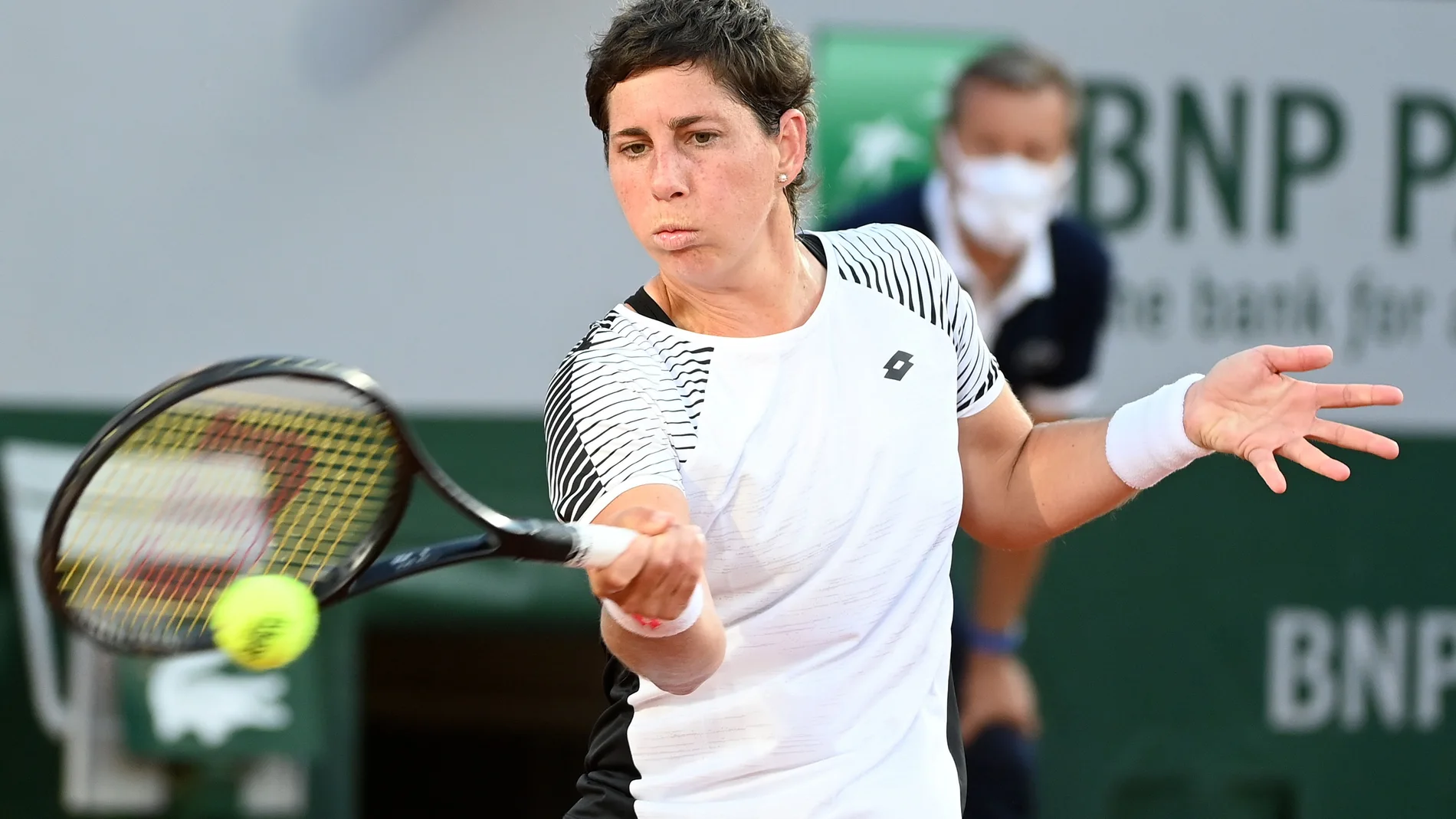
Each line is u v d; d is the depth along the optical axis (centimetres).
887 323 840
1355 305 2061
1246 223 2028
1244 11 2017
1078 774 1981
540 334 1862
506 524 736
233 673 1792
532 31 1848
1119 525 2000
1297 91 2034
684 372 800
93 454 695
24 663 1762
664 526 710
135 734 1777
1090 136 1983
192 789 1795
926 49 1902
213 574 782
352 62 1822
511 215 1853
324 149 1820
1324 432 870
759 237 800
